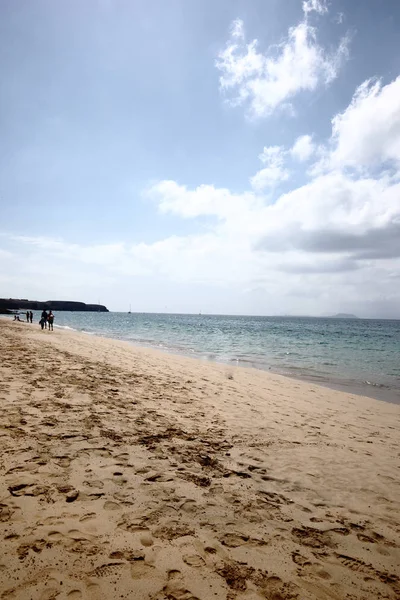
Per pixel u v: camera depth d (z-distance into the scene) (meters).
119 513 2.80
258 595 2.08
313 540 2.76
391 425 6.93
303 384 10.98
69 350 13.41
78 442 4.13
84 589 1.95
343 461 4.65
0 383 6.36
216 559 2.38
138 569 2.17
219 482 3.62
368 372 15.11
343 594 2.17
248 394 8.59
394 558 2.62
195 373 11.15
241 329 60.09
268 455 4.59
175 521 2.79
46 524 2.51
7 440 3.91
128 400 6.44
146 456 4.01
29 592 1.87
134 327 56.47
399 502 3.59
